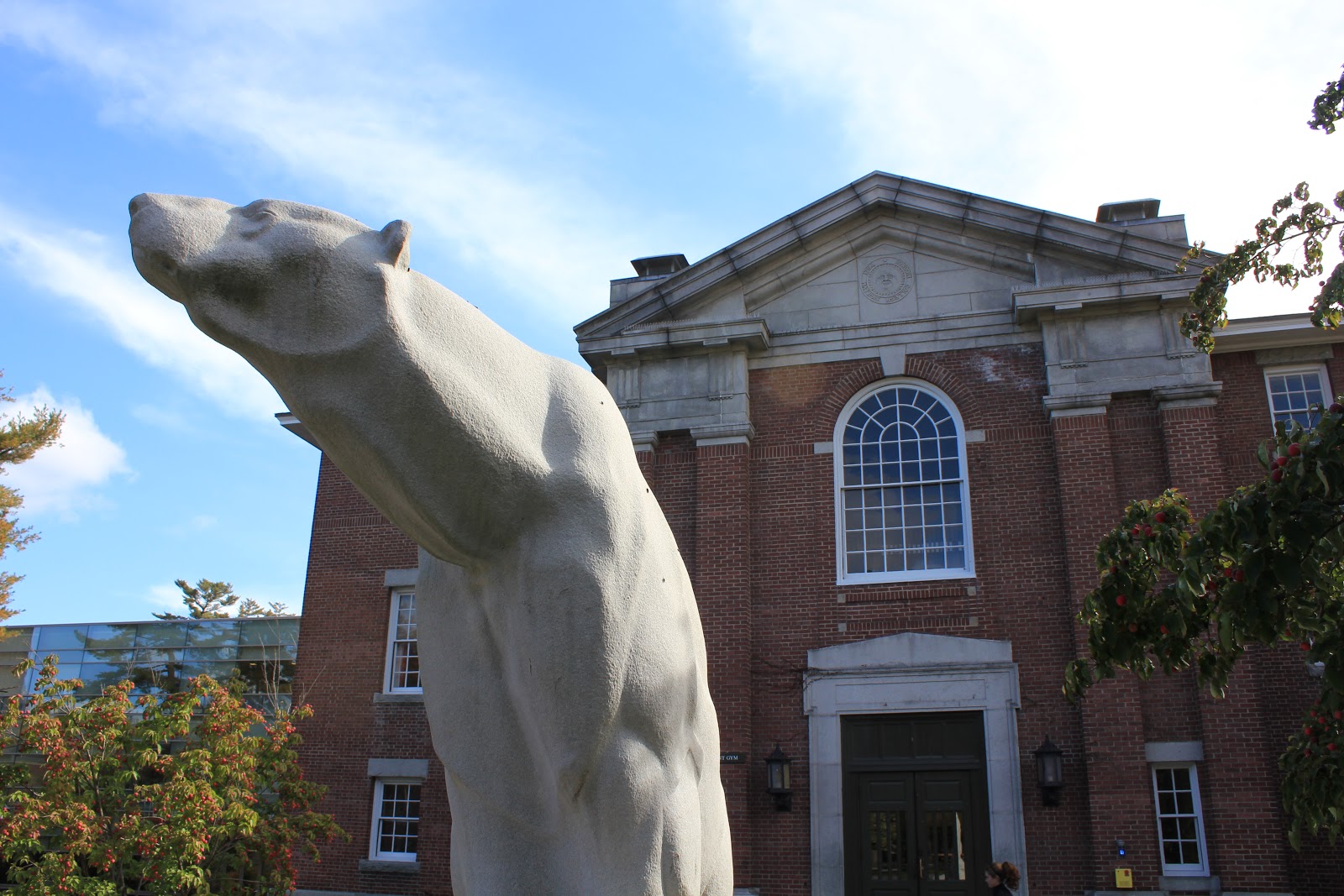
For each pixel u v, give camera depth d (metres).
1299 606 7.15
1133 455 17.89
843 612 18.25
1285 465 6.82
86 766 15.07
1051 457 18.27
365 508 22.72
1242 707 16.06
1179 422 17.73
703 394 19.86
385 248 2.30
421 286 2.36
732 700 17.83
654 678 2.51
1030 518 18.00
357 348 2.21
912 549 18.59
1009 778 16.66
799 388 19.80
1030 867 16.12
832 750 17.50
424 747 20.48
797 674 18.06
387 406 2.24
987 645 17.41
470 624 2.67
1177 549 8.20
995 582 17.80
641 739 2.50
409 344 2.24
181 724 15.85
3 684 30.27
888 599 18.14
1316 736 8.52
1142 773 15.97
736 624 18.25
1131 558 8.46
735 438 19.38
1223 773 15.84
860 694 17.69
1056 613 17.36
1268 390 18.59
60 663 30.14
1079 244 18.86
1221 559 7.80
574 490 2.45
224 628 29.12
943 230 19.95
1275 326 18.08
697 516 19.08
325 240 2.27
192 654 29.19
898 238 20.20
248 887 17.97
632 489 2.61
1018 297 18.61
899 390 19.56
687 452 19.77
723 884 2.92
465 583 2.68
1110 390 18.03
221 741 16.36
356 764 20.75
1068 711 16.81
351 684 21.41
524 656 2.45
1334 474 6.59
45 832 15.53
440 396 2.26
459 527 2.40
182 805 14.98
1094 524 17.41
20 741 17.05
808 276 20.45
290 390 2.29
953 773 17.14
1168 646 8.25
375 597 22.00
